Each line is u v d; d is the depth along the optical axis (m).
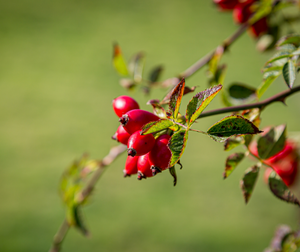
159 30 17.53
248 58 13.52
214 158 8.41
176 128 1.08
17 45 16.14
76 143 9.44
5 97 12.19
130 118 1.12
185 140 1.01
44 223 6.78
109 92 12.16
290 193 1.30
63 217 6.92
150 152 1.09
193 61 13.96
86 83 12.95
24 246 6.21
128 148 1.08
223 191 7.31
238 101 1.55
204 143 9.09
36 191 7.63
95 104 11.51
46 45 16.19
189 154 8.70
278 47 1.36
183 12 19.33
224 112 1.27
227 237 6.03
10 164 8.69
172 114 1.09
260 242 5.88
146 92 2.26
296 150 1.66
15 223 6.83
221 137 1.01
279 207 6.65
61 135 9.83
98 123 10.38
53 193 7.60
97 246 6.16
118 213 6.96
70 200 2.16
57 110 11.23
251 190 1.36
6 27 17.72
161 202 7.18
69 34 17.30
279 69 1.41
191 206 6.96
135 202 7.26
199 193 7.28
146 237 6.23
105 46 16.02
